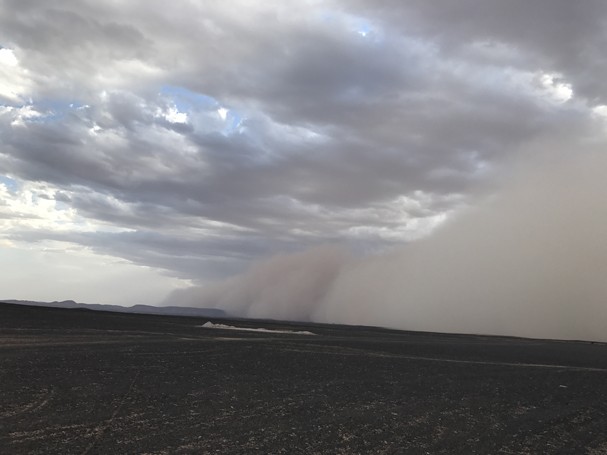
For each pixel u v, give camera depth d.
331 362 28.33
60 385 16.69
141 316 87.69
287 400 16.36
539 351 47.88
